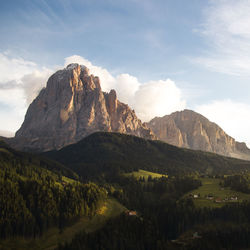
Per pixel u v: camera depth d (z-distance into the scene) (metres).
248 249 187.38
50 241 185.88
